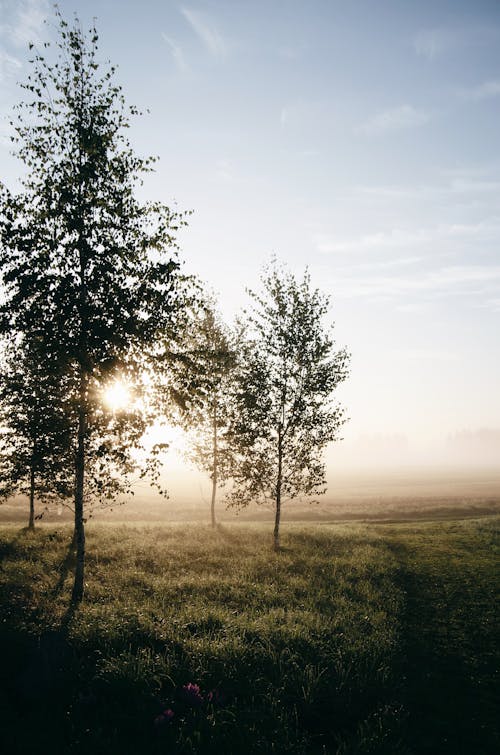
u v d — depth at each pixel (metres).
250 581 15.02
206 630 10.33
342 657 9.16
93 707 7.36
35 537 19.84
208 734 6.70
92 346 11.46
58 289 11.40
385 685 8.38
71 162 12.48
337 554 19.98
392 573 16.66
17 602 11.72
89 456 11.93
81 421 12.01
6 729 6.78
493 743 6.85
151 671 8.05
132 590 13.37
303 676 8.27
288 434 21.05
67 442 11.87
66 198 11.83
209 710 7.30
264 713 7.28
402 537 24.88
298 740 6.75
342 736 7.10
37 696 7.58
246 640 9.52
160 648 9.24
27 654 8.66
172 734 6.68
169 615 11.07
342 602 12.95
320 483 20.92
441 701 8.09
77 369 11.70
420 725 7.35
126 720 7.05
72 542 19.22
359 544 22.36
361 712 7.73
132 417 11.95
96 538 20.47
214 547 20.00
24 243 11.25
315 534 24.14
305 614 11.45
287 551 20.03
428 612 12.76
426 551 20.98
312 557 18.80
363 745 6.57
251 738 6.62
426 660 9.72
